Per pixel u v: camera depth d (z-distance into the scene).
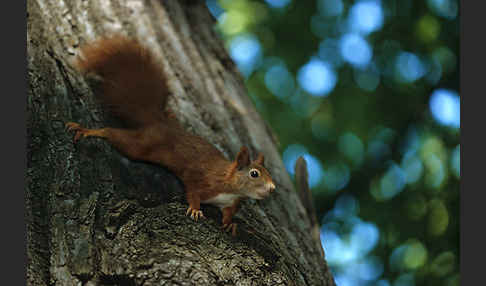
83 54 7.29
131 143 6.74
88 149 6.38
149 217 5.95
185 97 8.21
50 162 6.10
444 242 14.18
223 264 5.75
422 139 15.60
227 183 6.77
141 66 7.45
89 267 5.49
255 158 8.28
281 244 6.87
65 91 6.76
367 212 14.97
